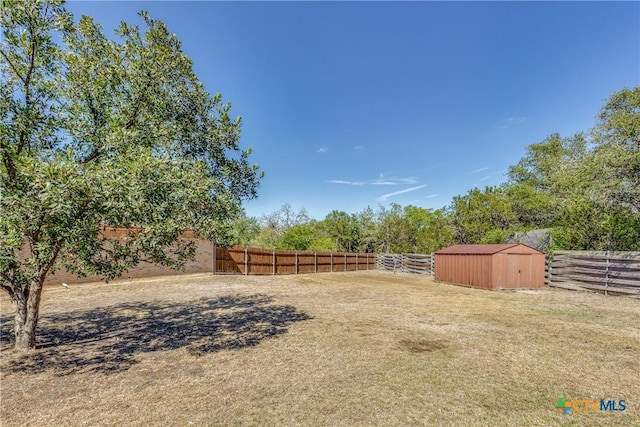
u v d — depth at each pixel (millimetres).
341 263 23078
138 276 13602
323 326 6828
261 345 5547
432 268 20219
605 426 3064
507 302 9852
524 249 13281
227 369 4484
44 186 3402
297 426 3027
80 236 3855
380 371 4379
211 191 5648
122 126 5285
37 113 4699
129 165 4141
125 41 5242
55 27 4609
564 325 6902
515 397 3641
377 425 3051
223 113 6359
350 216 36594
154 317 7621
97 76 5121
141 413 3271
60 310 8273
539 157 32344
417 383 3996
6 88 4590
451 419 3168
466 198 22328
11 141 4691
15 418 3166
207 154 6246
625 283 10773
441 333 6266
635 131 11672
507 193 28906
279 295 10930
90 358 4922
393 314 8031
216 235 5766
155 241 4371
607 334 6207
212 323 7094
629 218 11953
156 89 5496
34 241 4336
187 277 14750
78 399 3584
